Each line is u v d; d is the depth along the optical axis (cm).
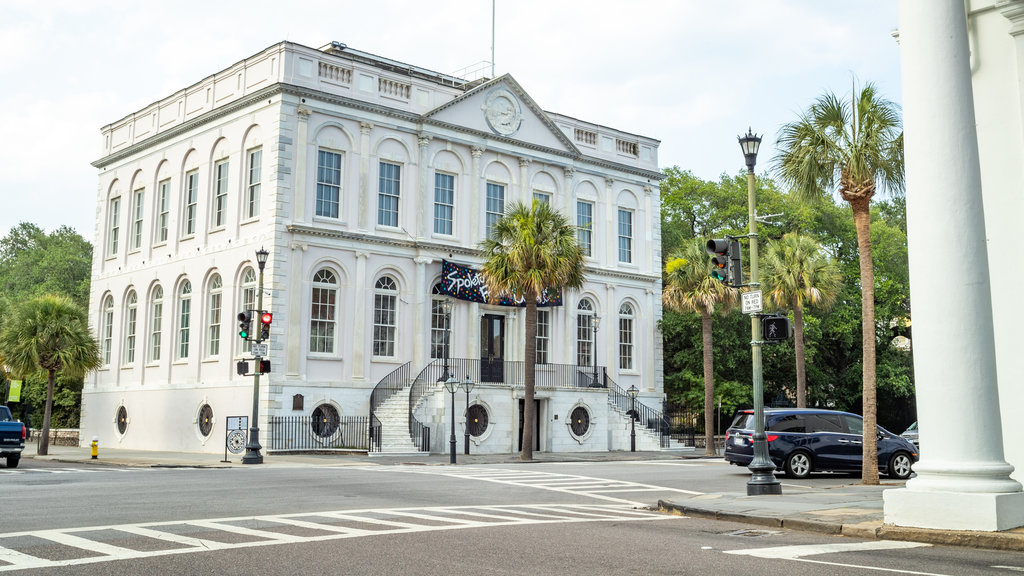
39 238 7381
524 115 4112
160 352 3803
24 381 5334
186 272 3706
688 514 1369
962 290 1067
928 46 1112
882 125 2091
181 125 3794
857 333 5019
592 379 4162
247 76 3544
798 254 3847
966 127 1093
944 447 1063
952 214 1080
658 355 4553
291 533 1073
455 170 3866
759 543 1033
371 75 3644
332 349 3444
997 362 1233
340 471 2320
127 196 4159
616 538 1062
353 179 3547
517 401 3703
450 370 3700
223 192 3606
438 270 3759
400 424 3356
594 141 4434
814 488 1830
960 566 860
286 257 3328
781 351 4769
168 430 3662
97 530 1081
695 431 4894
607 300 4362
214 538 1020
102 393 4109
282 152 3347
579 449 3853
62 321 3391
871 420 2067
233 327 3428
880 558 912
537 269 3228
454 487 1869
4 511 1280
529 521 1243
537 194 4156
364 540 1014
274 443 3198
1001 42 1269
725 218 5275
